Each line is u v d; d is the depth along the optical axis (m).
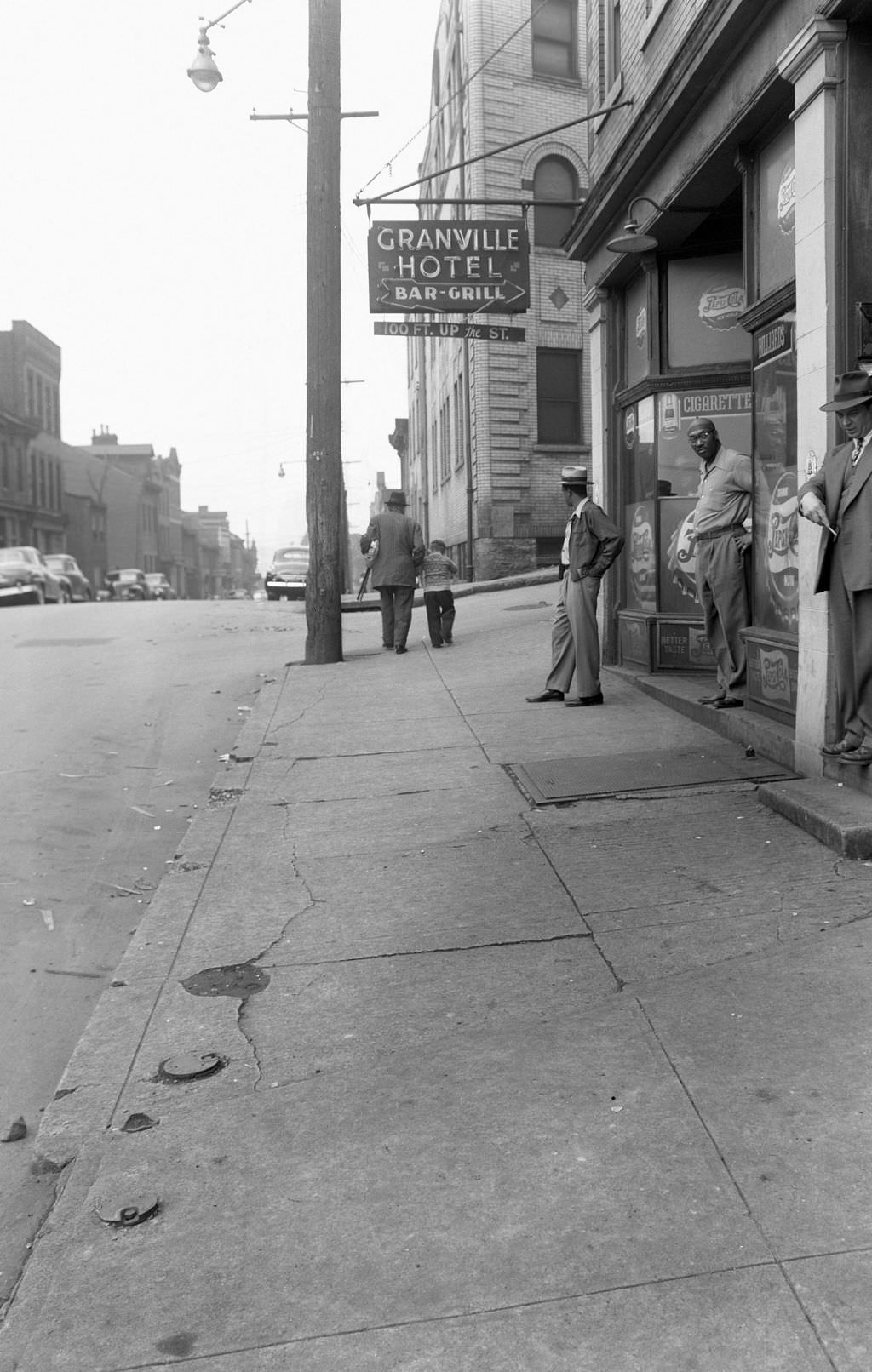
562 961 4.17
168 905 4.99
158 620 18.53
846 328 5.68
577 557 8.61
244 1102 3.32
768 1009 3.67
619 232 9.83
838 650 5.61
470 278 11.91
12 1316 2.46
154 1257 2.62
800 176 5.96
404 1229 2.67
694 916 4.49
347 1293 2.46
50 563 38.00
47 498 65.31
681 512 9.48
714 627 7.89
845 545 5.35
